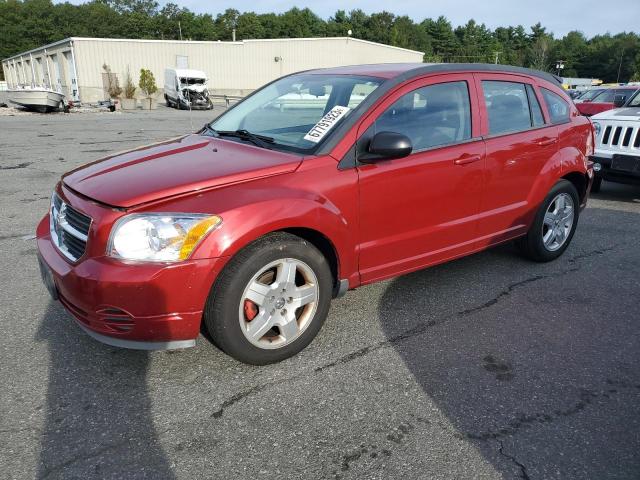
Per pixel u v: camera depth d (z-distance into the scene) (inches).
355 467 90.1
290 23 4160.9
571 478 88.9
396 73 141.9
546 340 135.3
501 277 176.4
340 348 128.9
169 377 115.1
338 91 142.0
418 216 141.3
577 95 823.1
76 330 134.1
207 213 104.3
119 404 105.6
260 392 110.4
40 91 951.6
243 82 1736.0
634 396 112.0
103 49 1488.7
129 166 123.7
